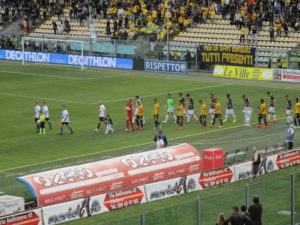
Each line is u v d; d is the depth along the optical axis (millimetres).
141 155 38344
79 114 64750
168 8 98375
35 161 46688
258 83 82500
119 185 35875
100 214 32719
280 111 65500
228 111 60719
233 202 28281
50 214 29922
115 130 57875
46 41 104562
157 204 34719
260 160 40094
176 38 105312
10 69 97000
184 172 39406
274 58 86250
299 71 82062
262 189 29438
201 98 72375
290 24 98688
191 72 93125
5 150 50281
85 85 82625
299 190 30578
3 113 65250
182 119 58062
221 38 101750
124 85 82188
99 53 100688
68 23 116438
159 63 94188
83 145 51969
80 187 34062
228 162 44594
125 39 105562
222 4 106625
